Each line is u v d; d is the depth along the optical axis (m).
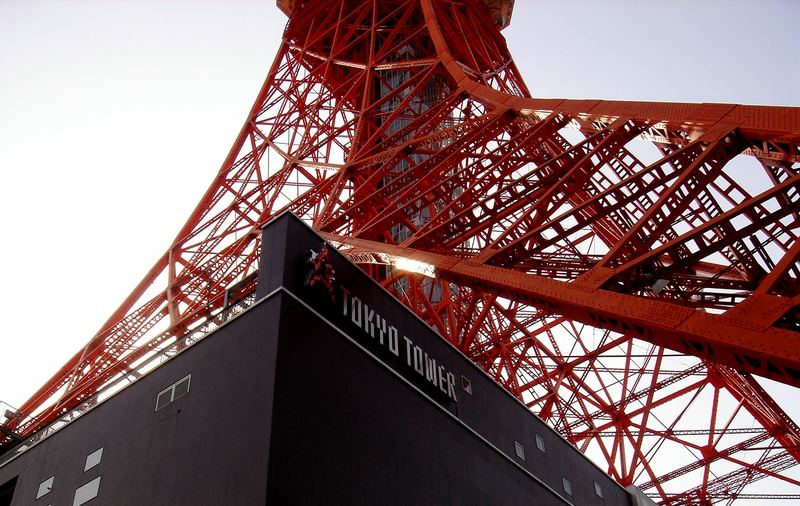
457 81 49.97
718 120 26.44
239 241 50.75
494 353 50.72
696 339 19.31
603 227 43.09
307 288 30.11
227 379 27.72
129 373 34.00
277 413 25.05
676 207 24.30
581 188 31.94
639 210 28.27
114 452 30.05
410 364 32.75
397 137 51.34
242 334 28.73
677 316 20.03
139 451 28.91
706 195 25.92
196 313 41.59
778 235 22.02
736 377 47.97
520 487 34.75
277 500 23.25
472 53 60.09
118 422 31.23
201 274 49.91
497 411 36.78
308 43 70.38
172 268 55.38
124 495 27.86
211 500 24.45
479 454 33.41
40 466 33.53
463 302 48.91
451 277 29.05
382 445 28.28
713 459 48.38
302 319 28.66
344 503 25.36
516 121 42.03
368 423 28.28
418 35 64.75
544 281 24.50
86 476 30.39
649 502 43.94
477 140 42.28
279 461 24.09
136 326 50.44
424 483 29.20
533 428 38.75
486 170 38.03
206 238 56.94
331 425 26.67
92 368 48.12
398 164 57.28
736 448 48.25
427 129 50.19
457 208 38.62
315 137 59.62
